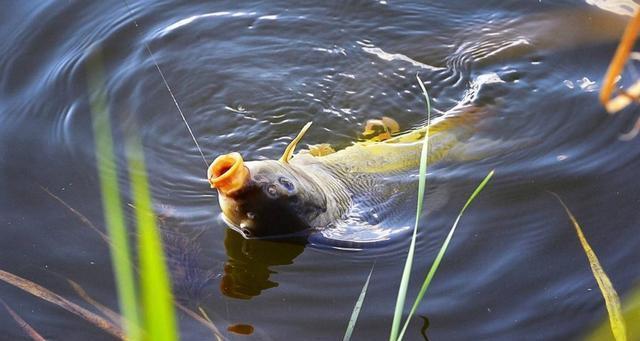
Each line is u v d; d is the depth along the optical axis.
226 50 6.75
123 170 5.64
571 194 5.39
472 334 4.49
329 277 4.90
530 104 6.21
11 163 5.65
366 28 6.96
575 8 7.03
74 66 6.50
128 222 5.20
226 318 4.59
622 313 4.49
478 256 5.00
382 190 5.50
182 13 7.05
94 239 5.09
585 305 4.62
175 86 6.42
